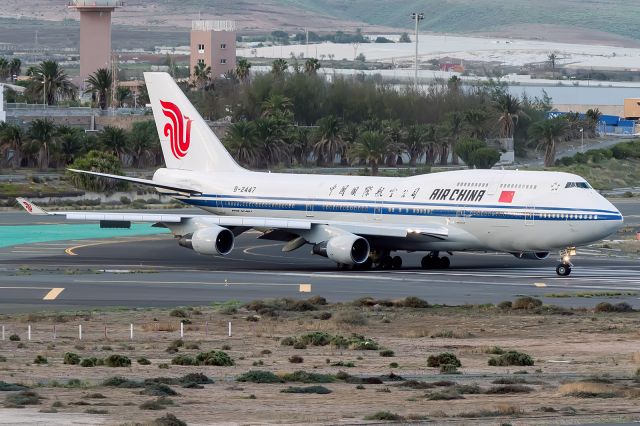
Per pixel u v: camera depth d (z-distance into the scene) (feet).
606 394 422.00
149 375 477.36
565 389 431.43
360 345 573.33
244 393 428.56
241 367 507.30
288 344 587.68
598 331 638.94
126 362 507.30
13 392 418.72
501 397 422.82
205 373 487.20
